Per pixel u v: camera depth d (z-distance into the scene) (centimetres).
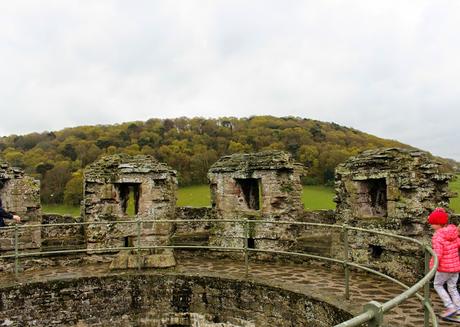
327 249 1057
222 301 870
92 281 898
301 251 1084
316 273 947
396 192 909
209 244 1182
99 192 1145
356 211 984
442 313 637
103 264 1088
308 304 734
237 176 1154
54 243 1172
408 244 872
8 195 1092
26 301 847
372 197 1034
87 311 890
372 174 948
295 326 757
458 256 626
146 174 1152
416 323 609
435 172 898
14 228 873
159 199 1159
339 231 1009
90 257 1116
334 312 675
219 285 877
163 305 910
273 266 1036
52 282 873
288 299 775
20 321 838
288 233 1094
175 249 1196
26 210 1102
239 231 1141
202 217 1397
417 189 891
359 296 738
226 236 1159
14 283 848
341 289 793
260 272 959
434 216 637
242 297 847
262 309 817
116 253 1125
